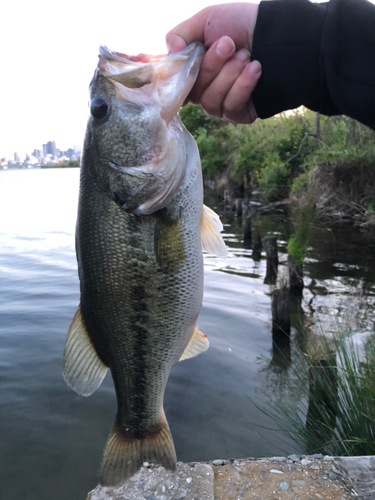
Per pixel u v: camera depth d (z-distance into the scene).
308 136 3.61
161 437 0.38
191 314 0.36
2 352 1.07
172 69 0.31
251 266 1.87
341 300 1.35
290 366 0.94
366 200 2.62
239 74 0.28
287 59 0.28
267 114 0.30
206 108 0.31
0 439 0.75
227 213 3.59
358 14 0.27
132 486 0.46
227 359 0.99
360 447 0.58
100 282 0.35
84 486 0.64
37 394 0.89
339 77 0.27
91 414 0.82
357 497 0.43
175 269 0.34
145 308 0.35
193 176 0.35
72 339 0.36
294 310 1.29
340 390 0.67
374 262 1.79
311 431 0.66
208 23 0.29
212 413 0.79
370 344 0.79
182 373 0.94
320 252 1.99
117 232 0.34
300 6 0.28
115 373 0.37
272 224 2.81
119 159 0.33
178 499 0.44
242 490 0.45
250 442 0.70
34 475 0.66
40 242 2.64
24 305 1.43
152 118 0.32
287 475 0.47
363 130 2.88
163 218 0.34
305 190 3.07
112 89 0.32
